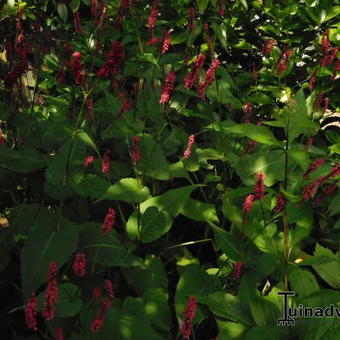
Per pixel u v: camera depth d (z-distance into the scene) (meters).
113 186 2.21
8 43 2.76
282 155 2.61
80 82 2.21
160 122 2.74
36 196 2.64
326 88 3.38
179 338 2.22
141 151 2.51
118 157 2.97
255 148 2.87
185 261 2.44
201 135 3.34
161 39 3.50
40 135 2.87
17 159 2.42
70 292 1.94
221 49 4.05
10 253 2.41
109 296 1.99
